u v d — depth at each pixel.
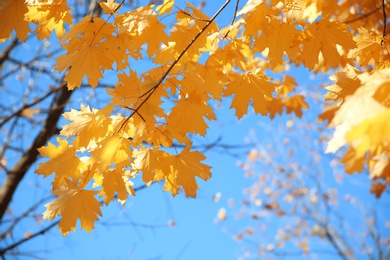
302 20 1.43
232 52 1.54
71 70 1.46
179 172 1.48
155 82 1.44
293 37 1.46
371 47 1.50
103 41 1.47
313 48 1.48
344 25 1.46
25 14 1.50
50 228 2.46
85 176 1.46
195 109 1.46
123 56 1.48
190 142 1.49
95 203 1.45
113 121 1.43
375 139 0.83
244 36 1.52
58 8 1.50
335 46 1.47
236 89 1.55
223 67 1.65
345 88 1.37
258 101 1.55
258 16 1.45
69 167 1.45
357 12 1.47
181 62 1.48
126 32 1.46
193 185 1.48
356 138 0.85
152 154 1.46
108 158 1.41
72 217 1.44
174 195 1.48
